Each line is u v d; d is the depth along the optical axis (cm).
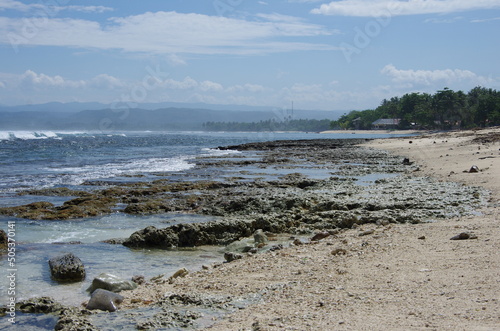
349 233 1270
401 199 1731
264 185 2392
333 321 562
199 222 1552
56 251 1228
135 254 1238
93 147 6969
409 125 19388
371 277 754
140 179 2820
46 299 800
